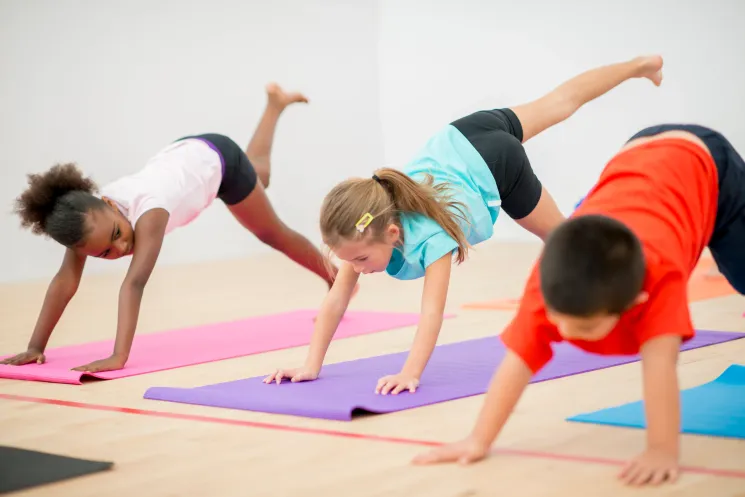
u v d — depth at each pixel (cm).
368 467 190
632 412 224
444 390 255
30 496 176
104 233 304
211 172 360
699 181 213
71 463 196
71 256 332
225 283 610
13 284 644
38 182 303
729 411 217
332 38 856
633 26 718
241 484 182
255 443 212
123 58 718
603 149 737
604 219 167
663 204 194
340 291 284
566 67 763
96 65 704
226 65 781
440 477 180
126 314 313
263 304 498
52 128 682
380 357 315
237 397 250
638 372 277
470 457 188
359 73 881
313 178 844
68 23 688
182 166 350
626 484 171
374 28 891
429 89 865
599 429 212
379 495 172
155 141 740
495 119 317
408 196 259
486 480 177
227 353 338
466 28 828
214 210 785
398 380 255
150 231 318
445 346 332
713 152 225
